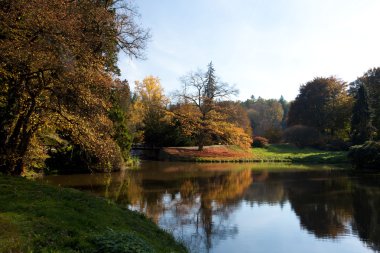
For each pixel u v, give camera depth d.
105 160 20.19
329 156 54.84
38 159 24.70
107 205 13.09
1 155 16.55
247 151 59.41
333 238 14.67
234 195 24.33
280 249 13.28
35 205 9.95
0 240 7.10
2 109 16.92
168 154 55.38
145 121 61.59
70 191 13.58
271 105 128.12
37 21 13.66
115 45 18.66
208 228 15.98
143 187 26.83
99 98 16.88
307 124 75.62
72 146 27.97
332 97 73.69
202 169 41.41
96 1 18.20
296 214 18.78
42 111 16.47
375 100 64.75
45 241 7.43
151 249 8.15
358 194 24.53
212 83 57.56
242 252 12.99
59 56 14.33
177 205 20.70
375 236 14.83
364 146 42.28
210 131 57.00
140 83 69.25
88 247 7.59
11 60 13.66
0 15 13.72
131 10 23.88
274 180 32.06
